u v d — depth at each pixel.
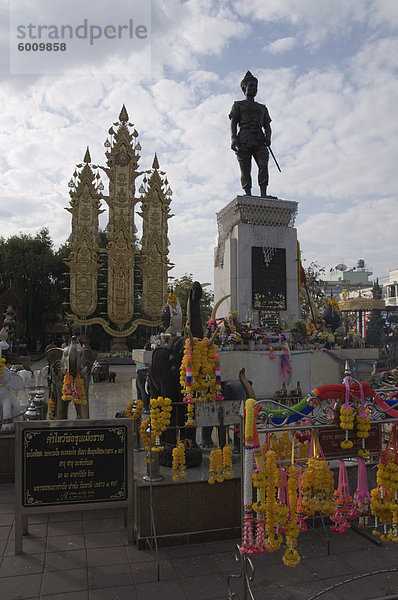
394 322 37.25
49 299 47.88
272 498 4.29
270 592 4.27
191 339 6.77
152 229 38.16
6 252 47.34
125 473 5.26
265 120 16.50
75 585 4.33
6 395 7.87
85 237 36.00
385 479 4.76
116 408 14.42
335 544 5.31
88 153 36.66
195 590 4.27
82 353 8.50
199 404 5.84
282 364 13.51
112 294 36.75
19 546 4.95
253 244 14.82
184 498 5.30
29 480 5.04
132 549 5.09
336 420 4.72
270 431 4.48
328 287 64.94
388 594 4.25
